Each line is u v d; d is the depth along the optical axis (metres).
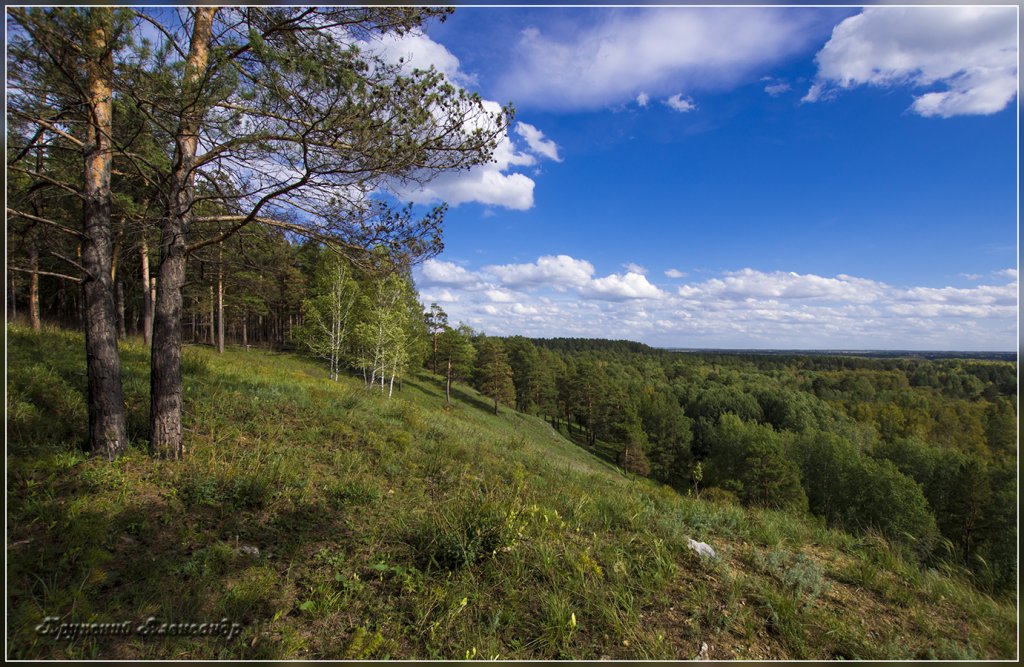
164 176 4.89
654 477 46.28
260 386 8.66
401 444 6.95
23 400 4.93
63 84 3.76
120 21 3.36
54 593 2.48
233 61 3.88
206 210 6.16
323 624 2.62
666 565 3.51
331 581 3.05
